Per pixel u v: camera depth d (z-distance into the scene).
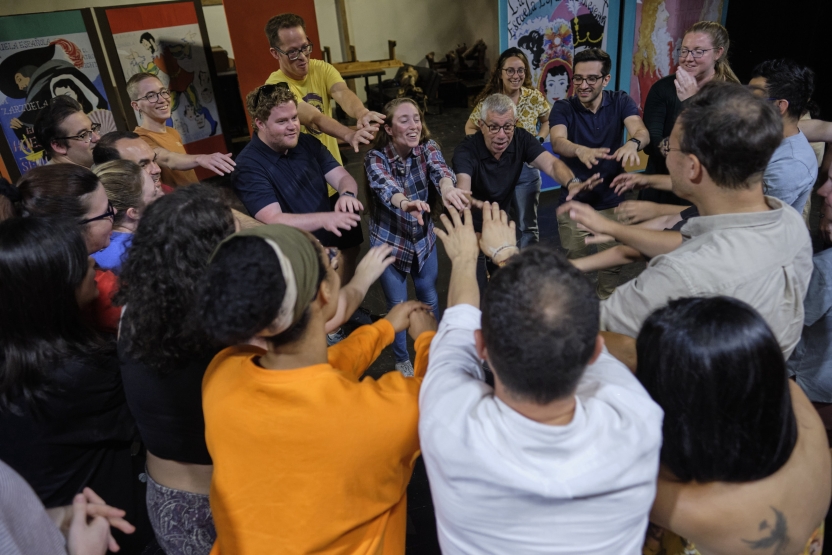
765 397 0.94
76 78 5.25
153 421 1.31
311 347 1.07
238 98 7.90
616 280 3.26
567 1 4.54
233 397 1.07
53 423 1.40
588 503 0.85
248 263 0.94
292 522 1.08
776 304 1.29
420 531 2.14
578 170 3.19
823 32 5.74
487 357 0.91
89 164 2.97
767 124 1.16
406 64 9.73
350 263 3.26
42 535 0.92
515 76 3.74
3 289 1.29
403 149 2.58
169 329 1.21
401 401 1.07
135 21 5.58
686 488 1.03
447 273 3.99
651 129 3.05
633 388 0.95
